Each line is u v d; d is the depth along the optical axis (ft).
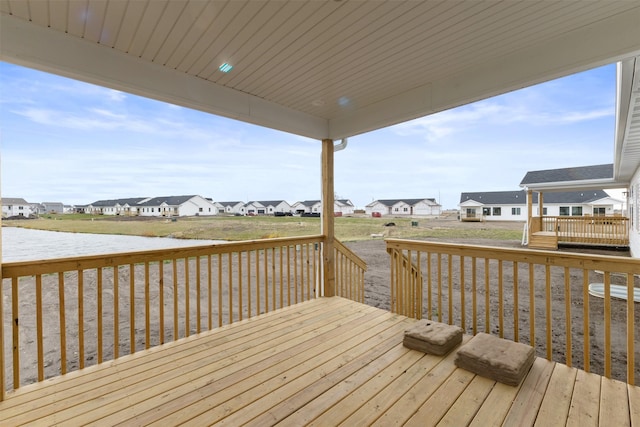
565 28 7.31
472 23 7.08
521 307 17.37
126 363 7.77
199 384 6.77
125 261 8.24
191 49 8.08
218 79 9.97
